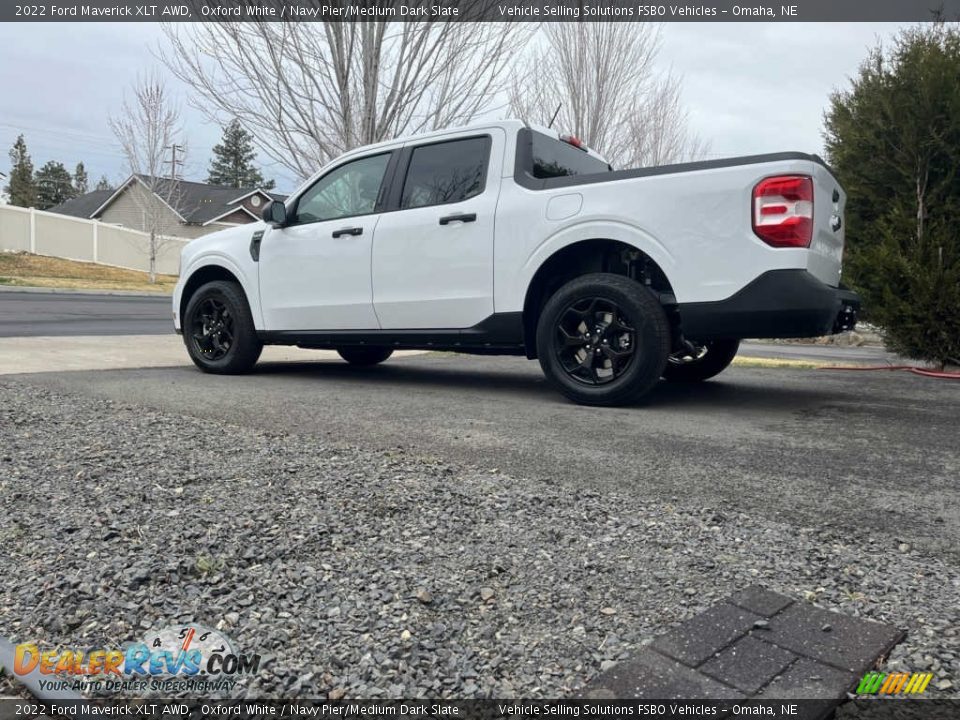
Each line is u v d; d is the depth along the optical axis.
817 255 3.84
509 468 2.90
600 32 15.09
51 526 2.17
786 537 2.16
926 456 3.14
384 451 3.11
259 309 5.71
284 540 2.06
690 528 2.21
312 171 8.37
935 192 6.49
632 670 1.46
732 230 3.84
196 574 1.87
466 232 4.70
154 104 31.64
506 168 4.66
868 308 6.75
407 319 5.01
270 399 4.46
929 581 1.87
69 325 11.73
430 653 1.52
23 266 29.39
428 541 2.08
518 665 1.48
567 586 1.81
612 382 4.26
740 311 3.83
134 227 43.62
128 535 2.10
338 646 1.55
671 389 5.20
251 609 1.70
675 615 1.67
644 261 4.39
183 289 6.18
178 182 34.66
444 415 4.02
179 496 2.42
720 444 3.35
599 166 5.60
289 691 1.41
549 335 4.43
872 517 2.36
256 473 2.68
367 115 7.94
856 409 4.33
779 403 4.55
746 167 3.82
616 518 2.29
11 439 3.14
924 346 6.28
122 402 4.16
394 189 5.14
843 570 1.92
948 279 6.05
